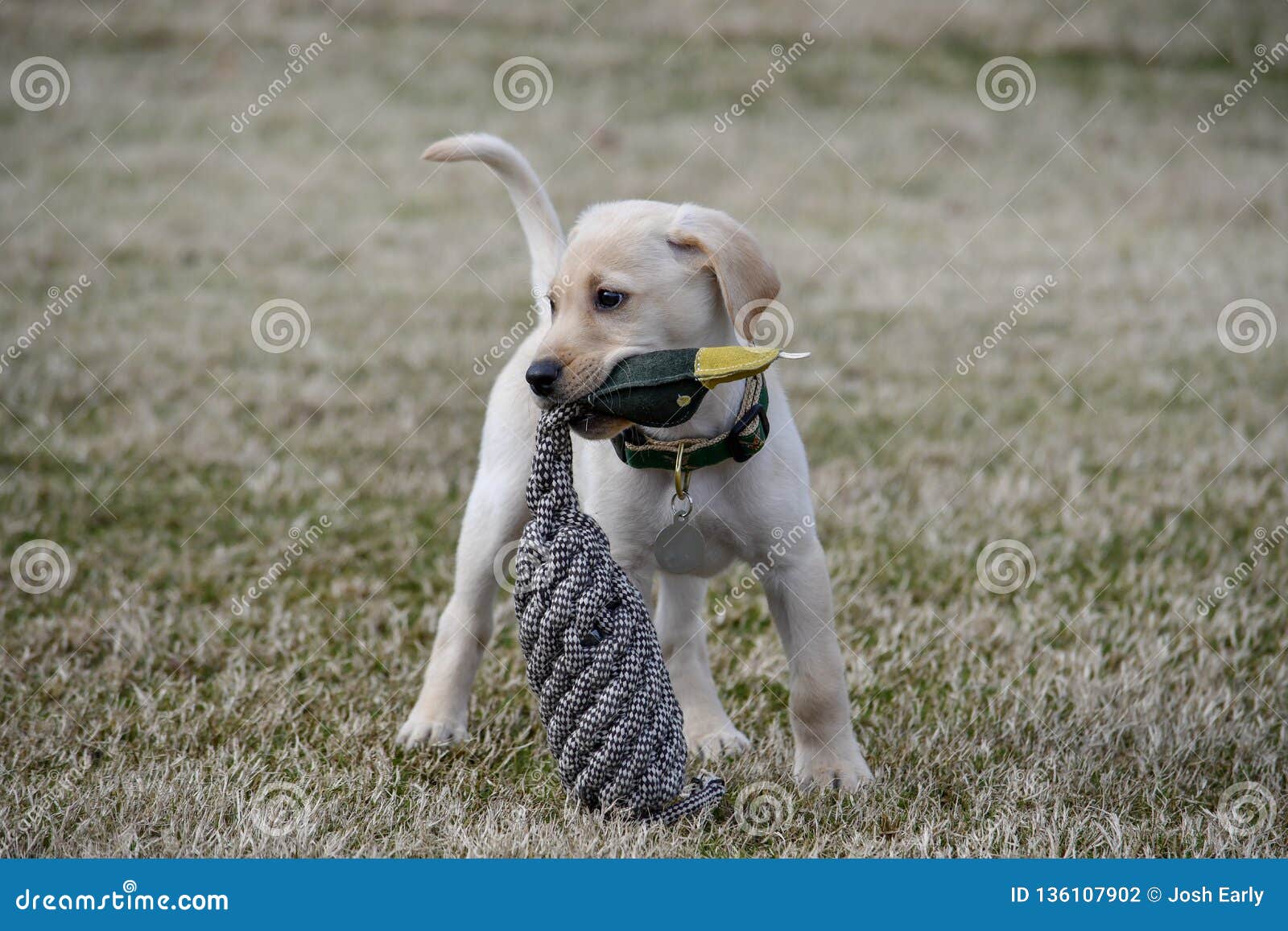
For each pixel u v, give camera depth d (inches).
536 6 898.1
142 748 184.4
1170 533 275.0
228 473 304.5
